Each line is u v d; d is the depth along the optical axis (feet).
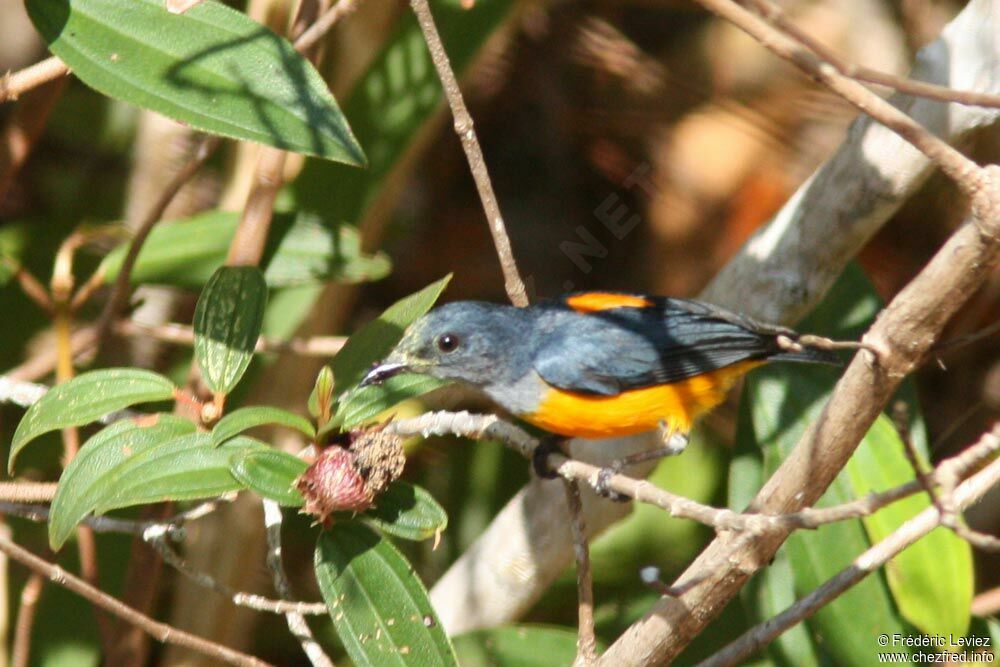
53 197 41.65
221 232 31.09
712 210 42.06
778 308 31.24
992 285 39.99
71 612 34.17
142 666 31.89
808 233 30.09
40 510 25.53
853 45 40.68
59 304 29.01
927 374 42.04
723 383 30.14
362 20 33.50
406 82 33.81
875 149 28.35
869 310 34.73
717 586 22.27
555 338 29.25
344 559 21.93
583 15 43.60
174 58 22.66
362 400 23.43
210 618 33.60
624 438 33.91
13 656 33.01
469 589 35.01
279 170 28.27
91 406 22.61
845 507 17.52
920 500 29.63
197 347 23.79
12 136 31.48
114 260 30.04
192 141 40.34
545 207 45.93
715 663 22.88
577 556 23.41
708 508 19.42
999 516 39.60
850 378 20.29
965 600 29.01
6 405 35.68
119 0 22.91
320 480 21.08
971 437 41.57
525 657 33.06
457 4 33.71
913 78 27.91
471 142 23.31
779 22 17.08
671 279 42.75
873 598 30.89
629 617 37.83
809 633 32.30
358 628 21.59
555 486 33.86
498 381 29.30
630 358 28.81
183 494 21.03
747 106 41.52
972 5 27.50
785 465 21.75
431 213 46.55
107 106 42.47
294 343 31.37
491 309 29.32
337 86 33.96
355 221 33.96
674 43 43.65
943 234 41.27
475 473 41.47
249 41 22.80
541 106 44.55
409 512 21.98
